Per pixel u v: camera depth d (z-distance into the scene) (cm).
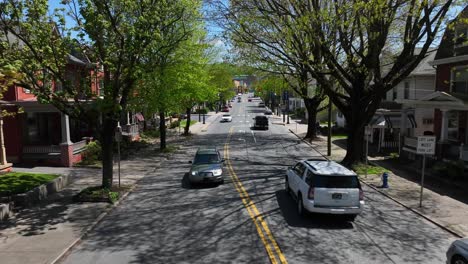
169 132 4566
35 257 969
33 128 2575
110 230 1189
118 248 1041
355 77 2100
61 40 1476
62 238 1105
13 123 2292
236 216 1314
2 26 1442
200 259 962
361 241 1086
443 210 1371
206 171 1769
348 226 1213
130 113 3922
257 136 4191
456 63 2317
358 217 1308
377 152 2792
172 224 1238
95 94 1561
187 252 1007
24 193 1466
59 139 2798
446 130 2112
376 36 1773
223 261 949
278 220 1267
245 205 1448
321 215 1322
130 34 1469
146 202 1518
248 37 2152
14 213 1349
